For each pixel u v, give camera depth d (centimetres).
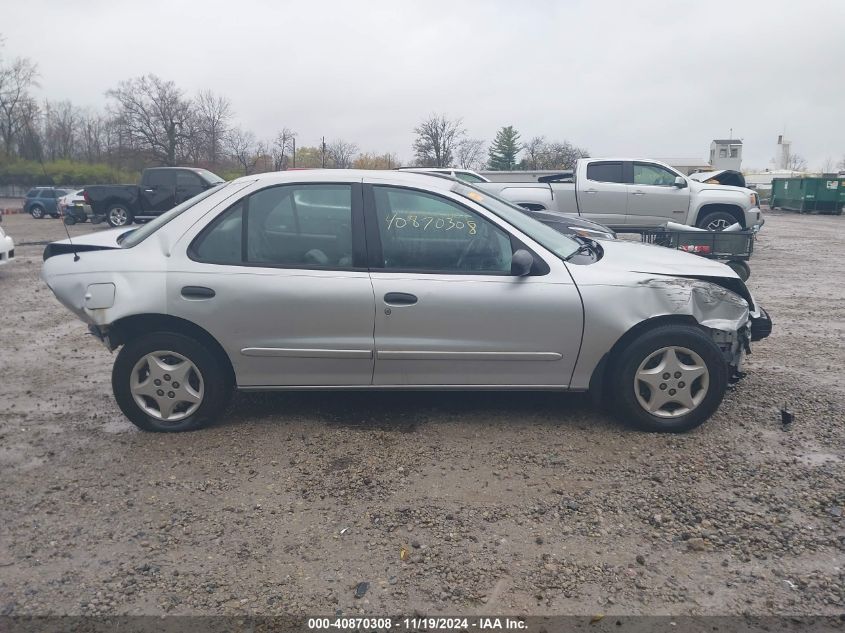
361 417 498
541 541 340
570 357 457
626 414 462
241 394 550
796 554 329
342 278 452
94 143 6756
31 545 343
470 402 527
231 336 456
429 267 458
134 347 460
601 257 490
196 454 441
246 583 312
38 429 488
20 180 5875
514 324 451
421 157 5156
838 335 746
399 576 315
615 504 373
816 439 454
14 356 682
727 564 322
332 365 462
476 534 347
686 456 430
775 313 874
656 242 938
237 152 5466
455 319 450
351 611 293
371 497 384
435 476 407
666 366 454
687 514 362
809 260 1454
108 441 464
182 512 372
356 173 475
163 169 2264
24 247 1752
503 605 295
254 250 462
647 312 450
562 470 413
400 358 457
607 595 301
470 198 470
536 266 455
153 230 480
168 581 314
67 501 385
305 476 409
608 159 1480
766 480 398
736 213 1470
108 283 453
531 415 499
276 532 352
